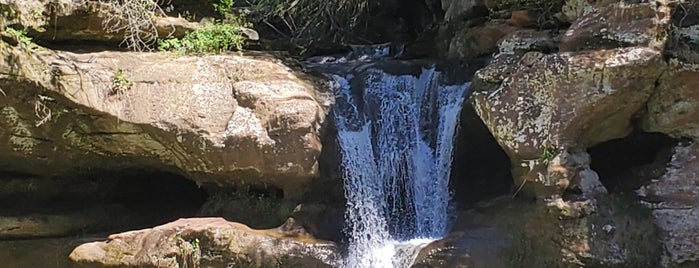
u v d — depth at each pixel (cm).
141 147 805
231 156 790
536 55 755
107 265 754
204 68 821
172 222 787
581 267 694
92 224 874
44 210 865
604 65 704
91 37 832
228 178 823
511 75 762
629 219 712
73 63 762
